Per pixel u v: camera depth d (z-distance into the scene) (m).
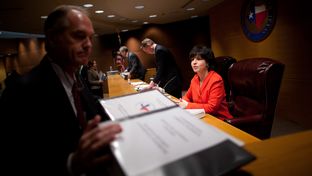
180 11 5.99
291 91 3.45
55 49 0.92
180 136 0.51
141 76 5.00
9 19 4.84
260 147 0.67
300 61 3.16
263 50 3.96
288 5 3.24
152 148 0.47
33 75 0.90
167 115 0.59
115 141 0.49
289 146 0.65
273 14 3.58
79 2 3.94
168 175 0.42
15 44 8.35
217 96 1.87
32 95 0.84
